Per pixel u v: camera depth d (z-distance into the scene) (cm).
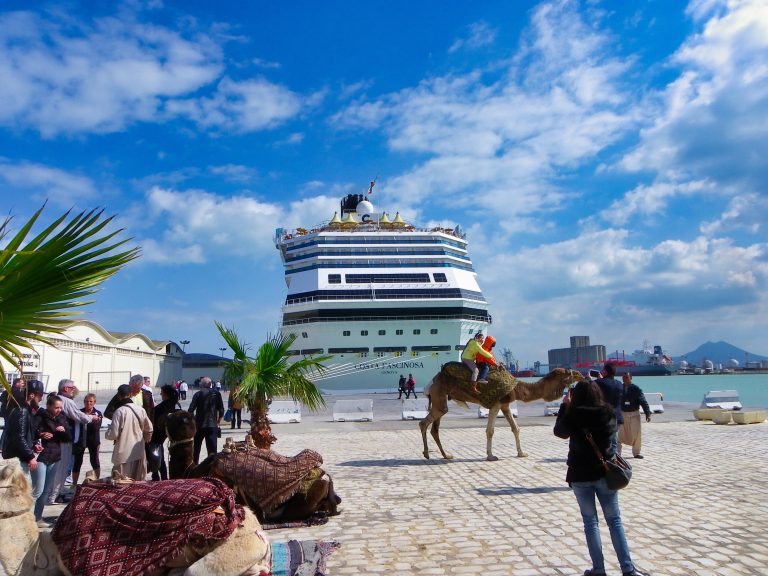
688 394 5047
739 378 10438
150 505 358
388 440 1653
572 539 625
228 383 879
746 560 544
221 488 382
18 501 341
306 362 899
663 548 584
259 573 365
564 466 1117
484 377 1227
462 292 4666
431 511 771
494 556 575
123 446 794
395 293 4553
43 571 343
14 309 373
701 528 654
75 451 930
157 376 6469
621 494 841
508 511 761
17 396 720
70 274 384
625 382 1196
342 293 4528
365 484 976
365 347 4447
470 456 1291
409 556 579
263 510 701
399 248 4906
